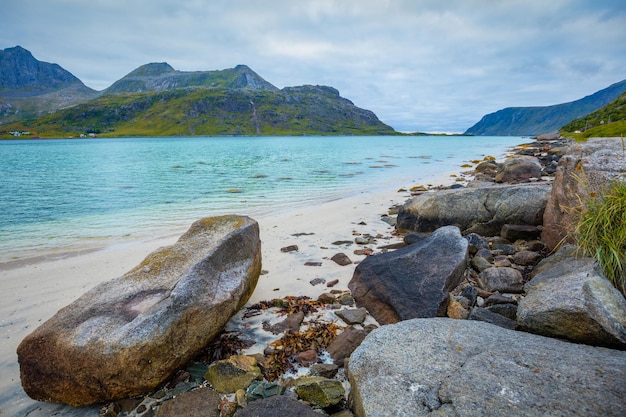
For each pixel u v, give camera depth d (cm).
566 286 514
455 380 366
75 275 938
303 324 642
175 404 449
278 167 3950
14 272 962
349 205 1800
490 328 465
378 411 357
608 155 765
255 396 448
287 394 457
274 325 638
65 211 1808
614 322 435
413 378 383
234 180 2908
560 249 723
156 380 468
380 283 700
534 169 2236
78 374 452
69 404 471
